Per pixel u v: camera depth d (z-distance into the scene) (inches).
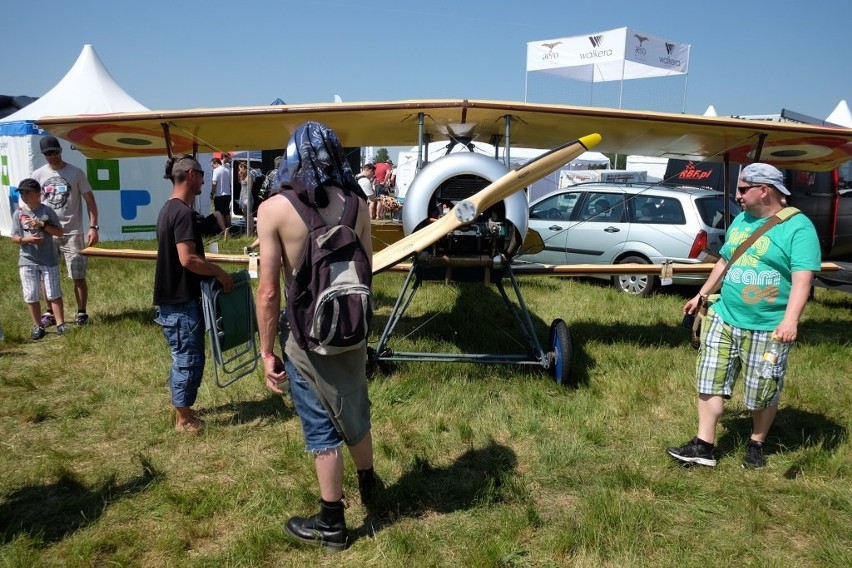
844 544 99.2
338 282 85.4
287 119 198.1
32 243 203.5
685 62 686.5
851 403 157.8
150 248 402.9
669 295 297.7
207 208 593.9
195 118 193.8
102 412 149.6
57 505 109.0
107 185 467.5
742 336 119.0
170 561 94.1
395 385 163.3
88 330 213.5
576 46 661.9
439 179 174.6
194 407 152.8
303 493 110.0
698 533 102.9
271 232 87.0
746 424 144.9
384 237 251.0
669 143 226.2
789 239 113.2
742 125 193.8
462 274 176.4
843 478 120.3
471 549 96.4
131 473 121.0
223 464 124.5
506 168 180.7
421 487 111.7
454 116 197.3
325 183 87.6
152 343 200.1
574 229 316.8
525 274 191.3
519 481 118.4
